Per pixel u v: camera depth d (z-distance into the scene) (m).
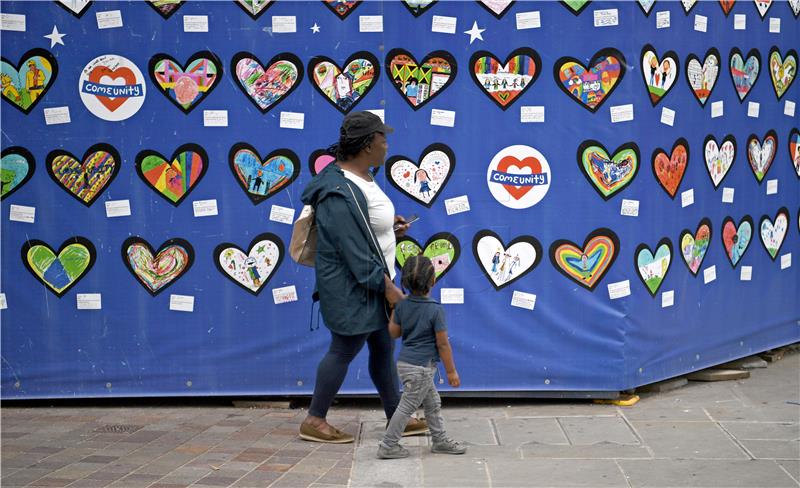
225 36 5.96
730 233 6.85
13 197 6.11
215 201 6.07
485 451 5.17
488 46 5.88
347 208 5.02
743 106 6.88
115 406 6.31
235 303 6.13
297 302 6.11
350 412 6.09
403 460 5.03
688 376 6.76
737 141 6.84
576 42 5.84
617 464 4.88
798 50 7.43
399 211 6.00
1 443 5.43
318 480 4.71
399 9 5.89
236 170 6.04
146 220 6.09
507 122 5.91
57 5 5.98
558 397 6.11
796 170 7.55
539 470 4.82
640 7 5.86
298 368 6.16
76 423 5.89
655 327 6.18
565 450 5.16
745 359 7.29
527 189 5.95
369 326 5.14
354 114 5.16
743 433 5.40
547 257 5.98
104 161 6.07
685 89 6.26
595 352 6.01
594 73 5.85
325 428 5.39
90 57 6.00
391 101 5.94
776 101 7.24
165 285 6.13
